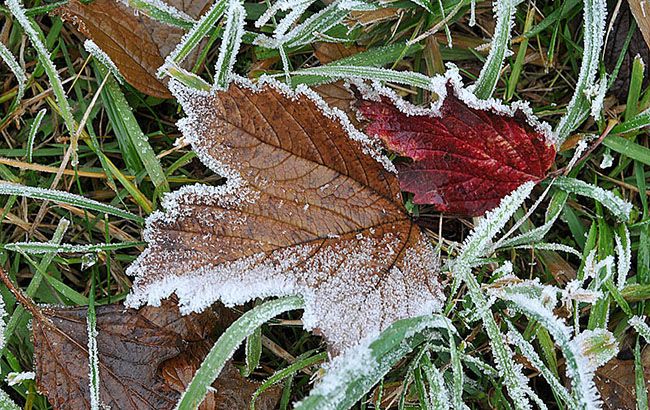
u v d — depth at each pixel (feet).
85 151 1.37
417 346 1.34
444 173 1.31
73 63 1.38
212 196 1.28
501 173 1.32
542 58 1.37
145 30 1.34
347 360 1.25
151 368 1.31
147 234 1.27
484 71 1.32
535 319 1.30
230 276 1.27
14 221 1.36
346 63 1.34
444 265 1.33
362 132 1.32
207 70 1.36
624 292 1.33
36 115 1.38
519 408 1.28
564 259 1.37
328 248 1.29
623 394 1.33
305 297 1.28
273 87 1.28
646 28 1.32
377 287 1.29
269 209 1.28
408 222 1.31
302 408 1.24
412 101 1.37
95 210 1.35
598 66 1.35
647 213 1.34
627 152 1.34
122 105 1.34
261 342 1.35
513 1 1.32
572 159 1.33
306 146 1.29
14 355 1.35
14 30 1.37
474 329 1.34
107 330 1.31
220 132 1.27
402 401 1.32
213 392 1.31
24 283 1.37
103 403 1.31
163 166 1.38
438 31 1.36
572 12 1.36
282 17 1.36
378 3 1.33
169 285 1.26
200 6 1.35
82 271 1.37
